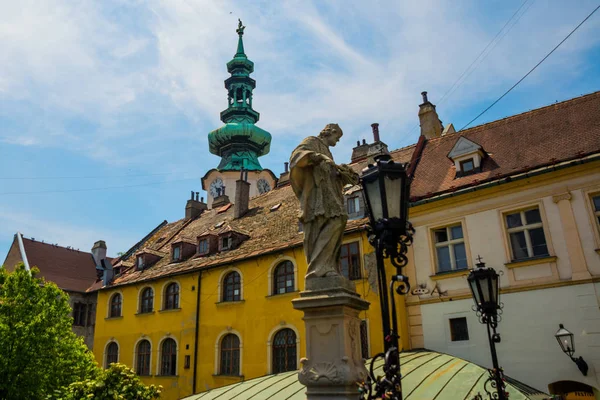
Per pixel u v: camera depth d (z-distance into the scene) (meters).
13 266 36.72
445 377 12.11
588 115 16.64
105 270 29.30
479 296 9.20
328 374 5.70
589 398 13.38
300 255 19.66
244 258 21.47
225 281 22.48
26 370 18.14
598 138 15.15
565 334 13.16
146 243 34.16
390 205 5.35
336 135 7.59
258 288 20.67
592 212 14.09
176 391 22.23
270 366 19.14
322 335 5.96
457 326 15.69
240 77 59.09
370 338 16.70
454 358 13.86
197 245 25.91
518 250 15.27
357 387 5.68
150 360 24.09
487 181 16.11
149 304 25.66
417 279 16.80
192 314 22.95
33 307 19.36
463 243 16.39
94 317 34.16
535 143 16.89
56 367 18.67
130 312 26.16
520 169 15.76
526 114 18.97
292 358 18.66
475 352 14.97
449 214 16.69
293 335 18.92
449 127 25.84
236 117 57.81
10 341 18.33
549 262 14.41
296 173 6.78
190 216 34.53
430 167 19.39
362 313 17.14
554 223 14.62
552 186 14.88
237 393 12.78
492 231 15.66
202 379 21.41
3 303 19.14
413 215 17.47
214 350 21.38
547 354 13.75
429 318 16.14
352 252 18.27
